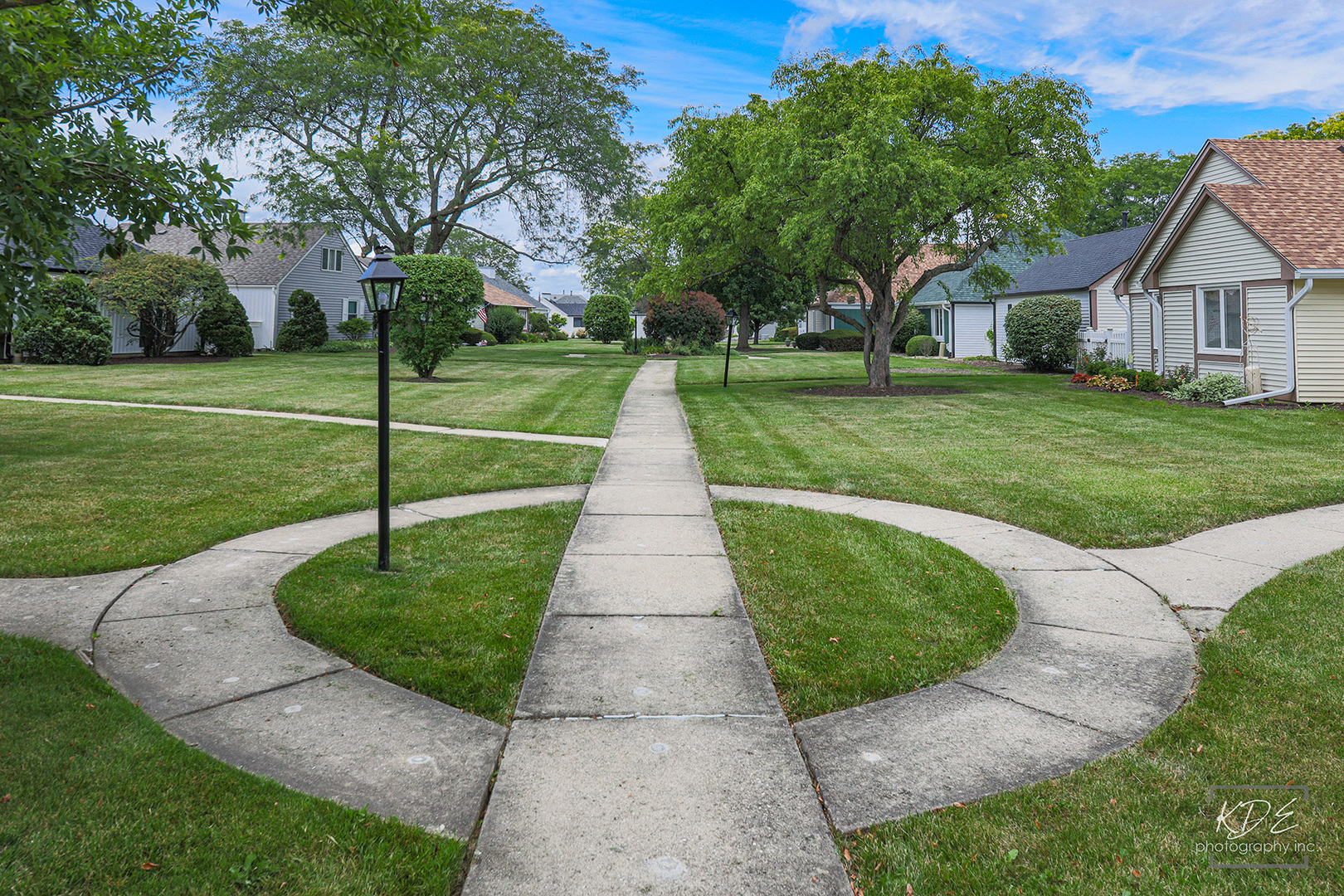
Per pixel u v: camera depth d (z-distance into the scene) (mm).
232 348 30172
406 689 4152
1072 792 3158
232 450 11461
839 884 2623
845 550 6668
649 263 49312
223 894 2520
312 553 6586
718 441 12648
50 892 2496
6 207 4973
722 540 6996
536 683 4152
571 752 3459
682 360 34125
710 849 2803
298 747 3500
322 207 30734
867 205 16922
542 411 16172
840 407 16922
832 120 18016
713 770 3326
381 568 6125
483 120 34031
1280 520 7543
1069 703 3986
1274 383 16453
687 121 21172
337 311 41469
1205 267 18391
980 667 4441
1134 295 21453
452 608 5258
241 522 7520
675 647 4621
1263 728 3643
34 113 5766
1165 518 7641
